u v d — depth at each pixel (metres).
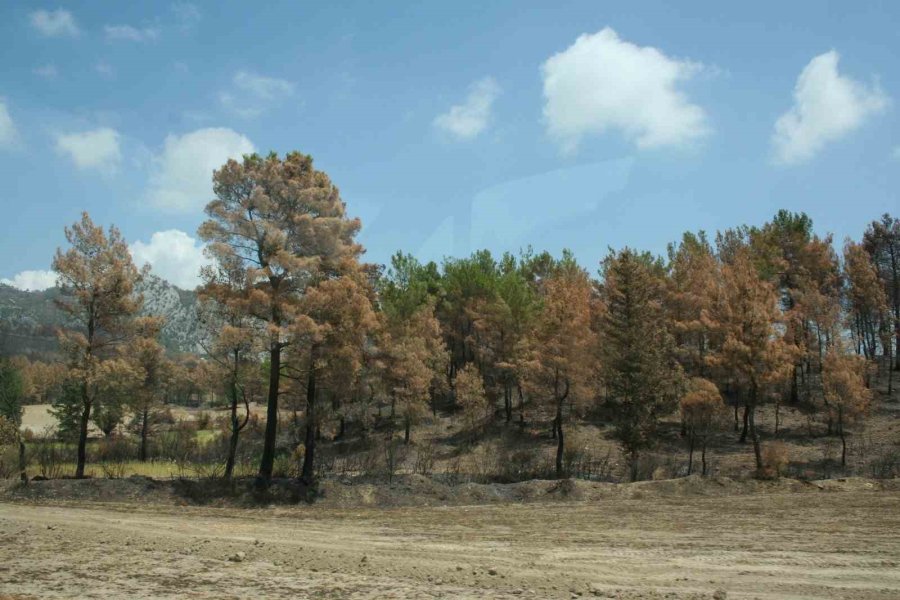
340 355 26.48
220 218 26.97
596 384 40.25
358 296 26.84
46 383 79.31
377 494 24.66
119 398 30.80
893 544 14.22
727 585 10.48
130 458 41.06
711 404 32.84
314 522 18.81
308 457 27.20
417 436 46.78
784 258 50.03
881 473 32.28
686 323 42.75
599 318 42.88
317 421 27.66
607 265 50.94
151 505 22.31
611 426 46.44
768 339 32.19
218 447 38.62
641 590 9.94
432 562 12.17
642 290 38.31
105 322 29.11
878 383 51.47
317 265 26.83
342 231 27.98
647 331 36.50
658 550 13.76
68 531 15.27
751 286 32.84
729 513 20.22
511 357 46.91
